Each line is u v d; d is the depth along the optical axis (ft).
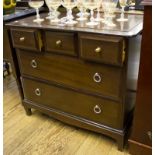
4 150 5.20
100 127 4.89
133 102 5.05
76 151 5.03
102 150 4.99
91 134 5.49
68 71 4.81
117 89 4.27
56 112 5.57
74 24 4.58
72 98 5.09
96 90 4.57
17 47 5.31
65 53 4.53
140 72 3.92
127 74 4.13
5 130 5.85
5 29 5.46
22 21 5.35
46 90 5.51
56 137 5.49
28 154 5.06
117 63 3.89
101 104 4.66
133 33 3.72
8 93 7.71
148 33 3.59
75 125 5.38
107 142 5.21
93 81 4.52
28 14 6.16
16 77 6.01
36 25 4.77
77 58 4.50
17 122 6.15
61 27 4.42
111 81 4.27
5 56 6.01
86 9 5.39
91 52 4.08
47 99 5.64
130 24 4.30
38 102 5.90
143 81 3.95
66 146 5.19
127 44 3.80
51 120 6.12
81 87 4.78
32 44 4.91
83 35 4.07
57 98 5.40
